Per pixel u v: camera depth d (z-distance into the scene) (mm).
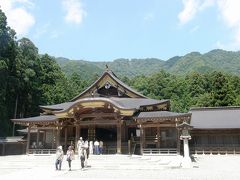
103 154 34562
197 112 49719
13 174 20438
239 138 43000
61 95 71938
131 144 35969
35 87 64875
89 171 22000
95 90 43031
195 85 93812
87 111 36531
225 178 17812
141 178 17750
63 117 36281
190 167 25000
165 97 96312
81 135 40344
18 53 61094
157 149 33469
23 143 47750
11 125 60250
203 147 43531
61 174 20172
